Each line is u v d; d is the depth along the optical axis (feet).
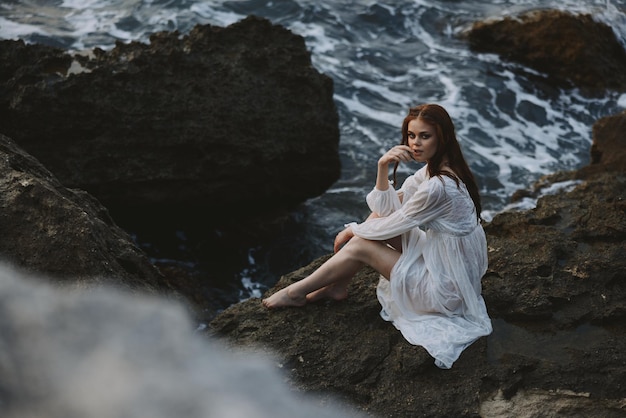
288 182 25.08
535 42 35.99
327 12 38.75
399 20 38.81
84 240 14.10
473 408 13.46
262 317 15.12
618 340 15.06
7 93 22.35
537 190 24.16
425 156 13.96
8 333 5.53
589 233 17.54
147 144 22.89
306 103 24.09
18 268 13.78
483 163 29.58
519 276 16.15
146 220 24.38
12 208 14.33
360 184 27.73
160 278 16.07
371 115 31.83
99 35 35.19
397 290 14.42
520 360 14.37
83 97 22.35
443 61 36.14
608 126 24.04
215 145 23.22
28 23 35.50
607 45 36.70
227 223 24.90
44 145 22.61
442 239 14.12
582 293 15.93
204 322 20.74
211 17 37.37
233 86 23.24
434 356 13.93
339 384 13.79
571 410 13.57
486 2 40.96
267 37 24.22
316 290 15.31
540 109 33.63
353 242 14.69
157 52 22.86
